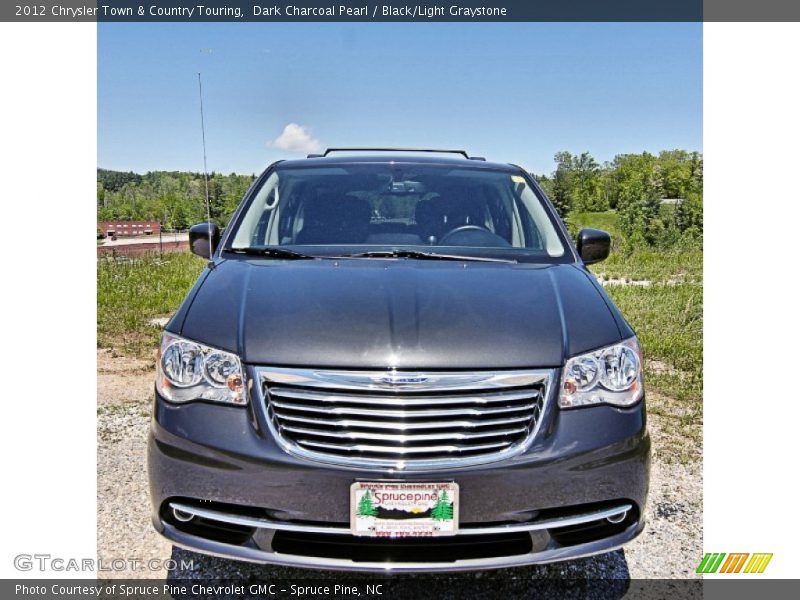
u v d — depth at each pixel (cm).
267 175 369
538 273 282
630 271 1456
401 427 212
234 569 266
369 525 211
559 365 225
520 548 220
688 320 757
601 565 272
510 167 387
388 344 220
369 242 320
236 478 215
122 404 456
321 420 214
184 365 230
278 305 243
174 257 1416
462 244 322
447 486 210
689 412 457
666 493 335
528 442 217
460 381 215
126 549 278
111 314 745
